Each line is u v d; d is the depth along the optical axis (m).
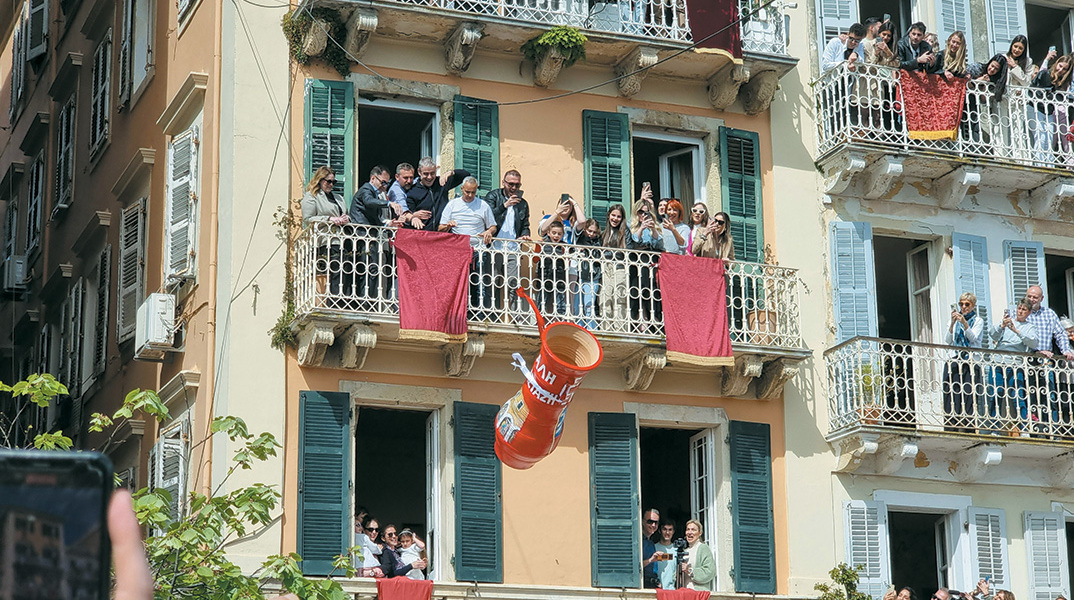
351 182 20.75
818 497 22.03
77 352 26.28
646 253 20.83
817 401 22.39
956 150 22.95
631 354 21.08
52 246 29.80
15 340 31.59
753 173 22.78
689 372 21.77
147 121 24.14
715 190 22.61
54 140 30.81
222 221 20.14
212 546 16.14
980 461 22.31
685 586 21.08
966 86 23.09
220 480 19.27
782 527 21.81
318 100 20.80
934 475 22.66
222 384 19.59
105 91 26.84
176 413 20.92
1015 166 23.28
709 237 21.27
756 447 21.83
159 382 21.84
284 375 19.88
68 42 30.59
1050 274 25.80
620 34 21.67
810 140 23.34
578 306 20.61
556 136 22.05
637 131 22.69
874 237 25.05
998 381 22.58
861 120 22.77
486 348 20.62
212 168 20.34
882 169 22.78
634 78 22.19
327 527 19.58
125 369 23.67
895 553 25.02
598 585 20.66
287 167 20.59
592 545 20.80
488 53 21.95
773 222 22.81
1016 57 24.16
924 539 25.08
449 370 20.44
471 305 20.31
